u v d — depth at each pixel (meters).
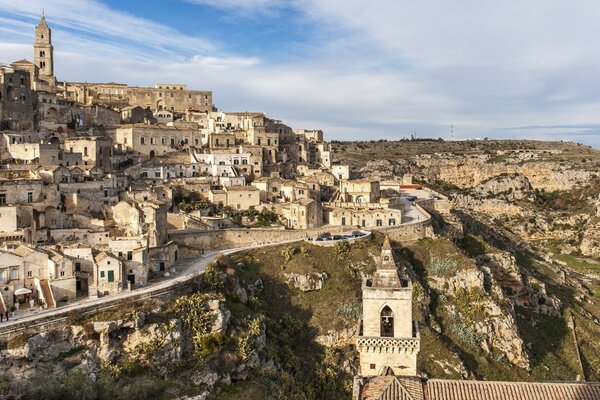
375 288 73.31
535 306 176.00
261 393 104.50
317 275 143.25
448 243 171.12
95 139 184.75
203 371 102.62
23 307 104.62
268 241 162.88
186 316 109.19
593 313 194.62
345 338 131.00
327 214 189.50
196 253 148.75
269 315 130.00
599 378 146.62
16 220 128.62
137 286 116.81
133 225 140.38
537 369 140.75
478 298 150.50
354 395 69.12
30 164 163.50
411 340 72.25
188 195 186.25
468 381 70.25
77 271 113.12
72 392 85.38
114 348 99.88
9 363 90.25
